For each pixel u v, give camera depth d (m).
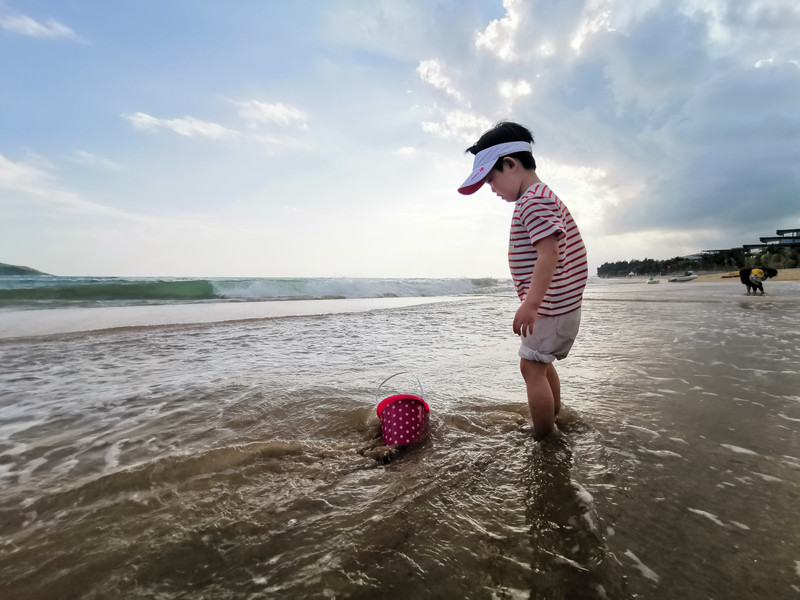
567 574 1.10
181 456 1.83
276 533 1.30
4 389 3.13
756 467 1.70
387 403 2.14
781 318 7.06
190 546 1.24
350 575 1.10
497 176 2.33
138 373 3.65
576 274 2.17
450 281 26.88
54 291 10.88
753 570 1.10
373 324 7.25
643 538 1.24
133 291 12.12
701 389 2.84
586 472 1.67
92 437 2.20
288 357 4.38
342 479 1.68
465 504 1.45
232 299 13.18
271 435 2.22
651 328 5.96
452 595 1.03
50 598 1.03
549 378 2.30
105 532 1.31
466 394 2.94
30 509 1.46
